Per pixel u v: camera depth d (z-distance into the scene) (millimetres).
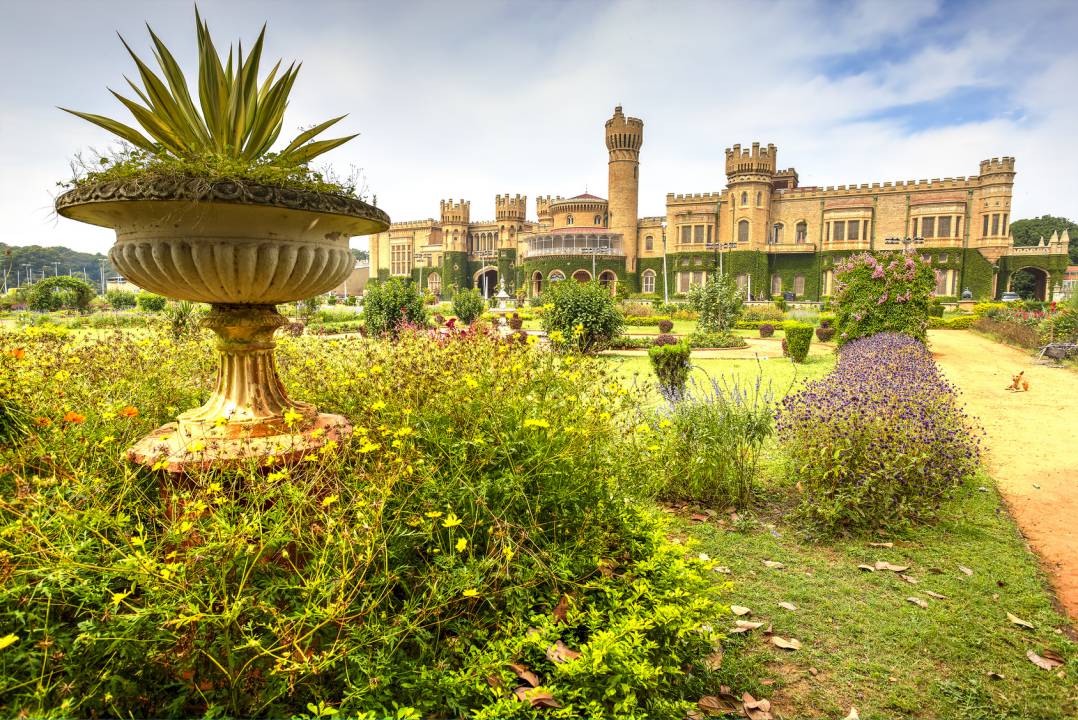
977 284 52281
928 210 52844
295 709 2105
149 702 2035
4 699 1803
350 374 4559
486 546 2668
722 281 25703
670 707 2305
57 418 3242
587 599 2730
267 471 2846
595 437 3340
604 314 15859
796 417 5184
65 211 3023
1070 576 4062
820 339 23641
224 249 2873
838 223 55656
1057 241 51062
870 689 2873
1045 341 17875
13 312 33062
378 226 3453
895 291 16031
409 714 1925
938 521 4934
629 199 63500
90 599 2014
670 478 5184
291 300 3422
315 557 2334
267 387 3500
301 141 3402
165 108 3115
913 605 3637
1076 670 2994
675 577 2828
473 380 3432
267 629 2174
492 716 2027
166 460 2811
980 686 2891
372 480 2598
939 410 5555
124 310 38625
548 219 74250
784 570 4082
